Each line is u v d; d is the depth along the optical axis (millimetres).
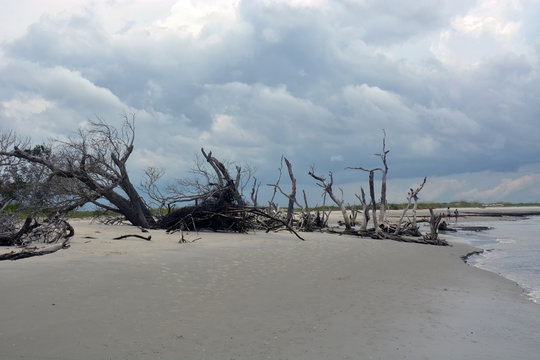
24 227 12766
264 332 5469
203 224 22047
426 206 81062
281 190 29781
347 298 7621
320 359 4609
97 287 7250
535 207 92562
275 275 9461
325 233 25344
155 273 8742
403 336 5539
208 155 23609
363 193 26141
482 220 52094
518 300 8133
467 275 11070
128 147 23203
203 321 5809
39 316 5582
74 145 22484
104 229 19688
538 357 4930
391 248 16531
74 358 4312
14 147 22391
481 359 4805
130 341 4883
